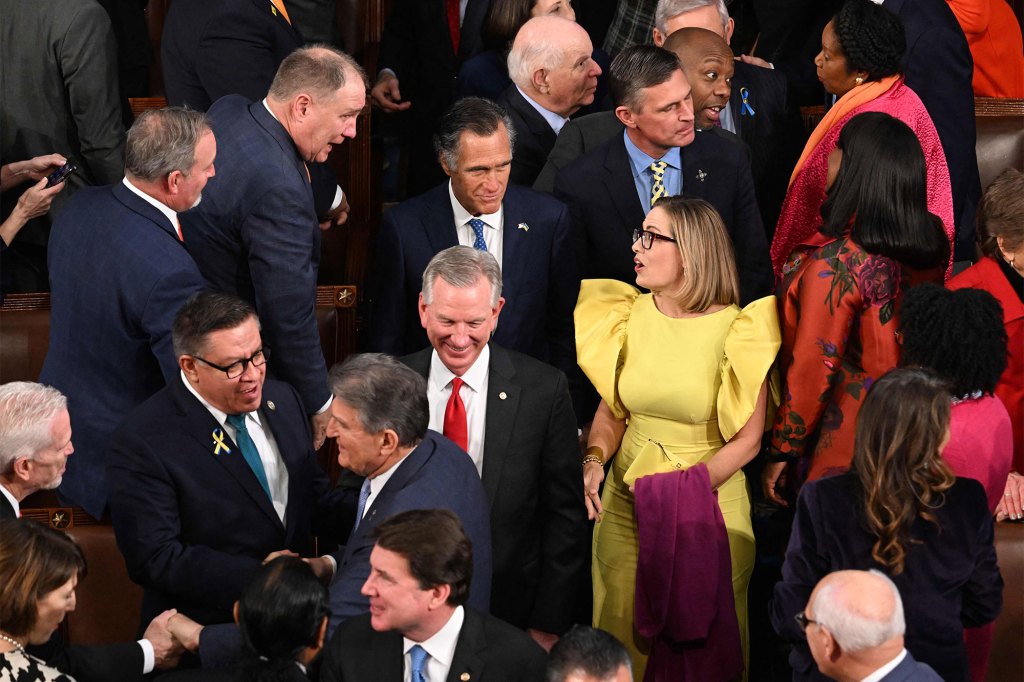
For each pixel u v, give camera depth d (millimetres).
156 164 13188
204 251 14086
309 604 10297
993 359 11906
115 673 11773
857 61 15523
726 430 13258
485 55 19062
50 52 16406
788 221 16250
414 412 11547
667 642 13680
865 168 12977
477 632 10602
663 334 13547
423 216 14938
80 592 14453
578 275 15469
